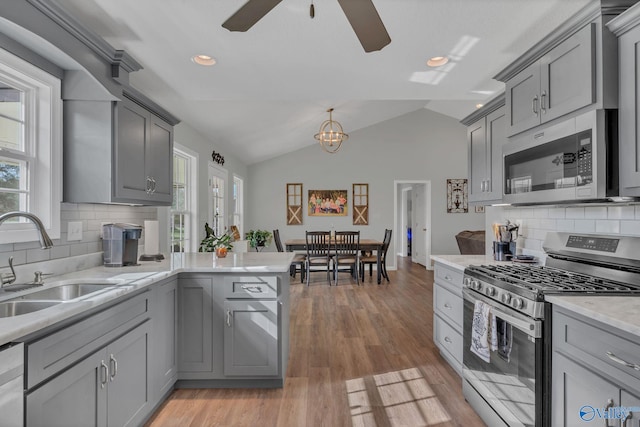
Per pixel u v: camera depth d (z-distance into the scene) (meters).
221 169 5.48
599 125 1.55
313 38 2.09
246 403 2.19
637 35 1.43
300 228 7.53
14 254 1.72
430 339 3.29
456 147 7.54
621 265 1.71
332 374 2.57
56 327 1.23
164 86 2.89
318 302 4.66
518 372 1.60
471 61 2.44
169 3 1.74
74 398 1.31
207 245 4.20
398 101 6.01
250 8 1.37
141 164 2.33
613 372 1.13
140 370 1.83
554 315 1.42
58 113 1.91
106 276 1.96
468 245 5.98
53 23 1.62
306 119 5.56
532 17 1.89
